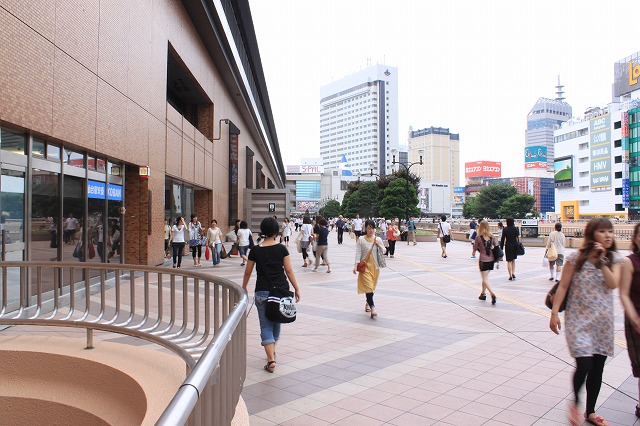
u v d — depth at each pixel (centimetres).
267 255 543
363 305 950
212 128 2473
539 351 621
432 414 420
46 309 767
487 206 10219
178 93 2245
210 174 2475
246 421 357
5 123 732
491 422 403
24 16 756
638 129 8181
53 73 855
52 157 920
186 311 503
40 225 876
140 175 1345
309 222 1698
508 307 929
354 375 525
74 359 497
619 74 9644
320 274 1475
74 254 1023
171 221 1906
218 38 2169
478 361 577
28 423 482
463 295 1076
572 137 10231
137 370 459
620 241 2712
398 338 688
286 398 456
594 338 391
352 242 3359
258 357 593
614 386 489
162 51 1563
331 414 418
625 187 8375
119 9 1185
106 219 1198
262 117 4584
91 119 1029
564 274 412
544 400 453
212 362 212
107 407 461
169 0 1634
